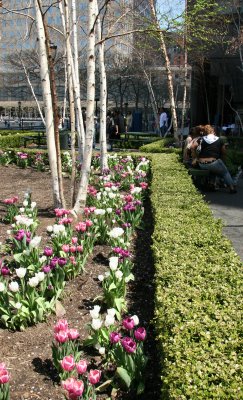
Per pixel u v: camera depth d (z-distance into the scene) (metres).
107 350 3.16
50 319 3.74
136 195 7.23
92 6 6.32
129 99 44.66
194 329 2.58
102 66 9.93
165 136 21.27
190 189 6.91
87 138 6.60
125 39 17.03
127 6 11.98
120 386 2.88
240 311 2.79
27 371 3.06
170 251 4.04
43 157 13.24
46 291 3.90
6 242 5.45
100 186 8.82
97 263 4.99
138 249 5.57
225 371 2.16
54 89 6.57
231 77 22.84
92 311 3.12
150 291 4.35
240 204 8.88
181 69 22.45
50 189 9.64
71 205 7.38
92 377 2.41
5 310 3.55
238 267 3.61
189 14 9.60
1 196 8.81
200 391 2.00
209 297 3.06
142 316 3.85
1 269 3.94
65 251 4.36
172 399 2.00
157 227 4.75
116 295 3.83
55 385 2.92
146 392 2.87
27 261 4.30
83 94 31.55
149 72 24.53
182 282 3.29
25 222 5.04
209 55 20.69
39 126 31.50
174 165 9.54
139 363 2.85
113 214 6.23
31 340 3.43
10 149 14.06
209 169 9.88
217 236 4.45
